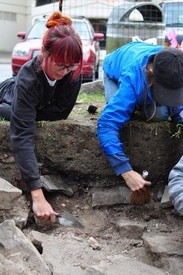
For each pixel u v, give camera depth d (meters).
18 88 2.77
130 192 3.27
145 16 5.54
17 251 2.55
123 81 2.96
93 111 3.65
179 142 3.23
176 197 2.57
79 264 2.70
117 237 3.04
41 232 3.04
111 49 5.47
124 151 3.22
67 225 3.00
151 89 2.92
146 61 2.96
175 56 2.78
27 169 2.56
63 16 2.67
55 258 2.73
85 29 9.94
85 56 8.81
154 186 3.32
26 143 2.64
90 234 3.06
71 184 3.32
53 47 2.59
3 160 3.21
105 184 3.32
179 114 3.17
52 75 2.78
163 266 2.66
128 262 2.64
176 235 2.93
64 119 3.31
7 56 22.53
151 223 3.15
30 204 3.15
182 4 8.79
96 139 3.21
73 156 3.25
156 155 3.24
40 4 22.80
